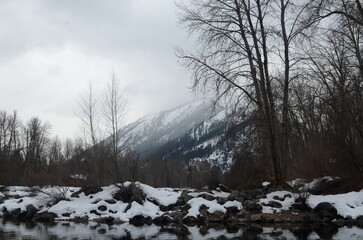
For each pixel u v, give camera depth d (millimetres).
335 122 29062
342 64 31125
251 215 20641
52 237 17172
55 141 82438
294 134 31250
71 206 26453
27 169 61875
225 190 27188
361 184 23188
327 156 29375
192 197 25000
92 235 17688
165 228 19953
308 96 34375
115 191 28297
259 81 23375
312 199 20922
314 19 20172
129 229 19844
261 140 24703
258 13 23406
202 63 23328
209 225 20391
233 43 23375
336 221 19016
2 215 28609
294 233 16531
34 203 27906
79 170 37688
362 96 27984
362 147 27656
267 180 25922
